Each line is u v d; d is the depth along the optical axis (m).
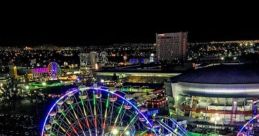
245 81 102.19
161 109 124.00
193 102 107.31
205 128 95.75
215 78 106.19
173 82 114.25
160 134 69.19
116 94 62.81
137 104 66.31
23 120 134.50
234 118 97.94
